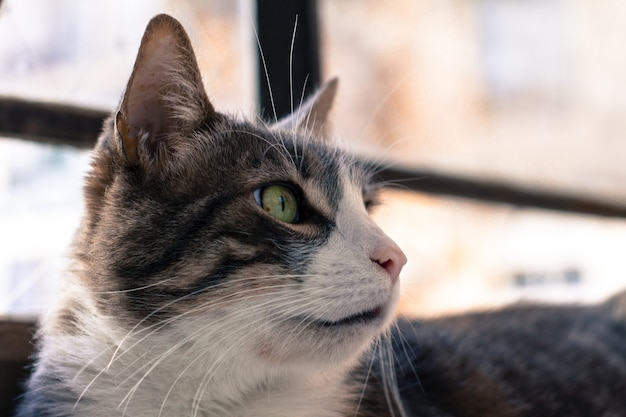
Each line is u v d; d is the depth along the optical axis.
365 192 0.54
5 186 0.65
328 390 0.51
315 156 0.50
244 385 0.48
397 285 0.48
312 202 0.49
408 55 1.02
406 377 0.56
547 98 1.17
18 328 0.54
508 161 0.98
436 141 1.02
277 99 0.67
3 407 0.53
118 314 0.47
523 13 1.16
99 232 0.48
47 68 0.65
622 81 1.19
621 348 0.65
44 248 0.64
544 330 0.65
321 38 0.73
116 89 0.66
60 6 0.67
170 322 0.47
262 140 0.49
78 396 0.49
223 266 0.46
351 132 0.95
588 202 0.86
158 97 0.48
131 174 0.48
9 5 0.64
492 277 1.00
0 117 0.59
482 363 0.59
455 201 0.83
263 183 0.48
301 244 0.47
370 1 0.98
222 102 0.64
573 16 1.19
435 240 0.94
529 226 1.02
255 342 0.46
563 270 1.03
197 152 0.48
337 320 0.47
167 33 0.47
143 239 0.47
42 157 0.65
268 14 0.67
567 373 0.61
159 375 0.48
